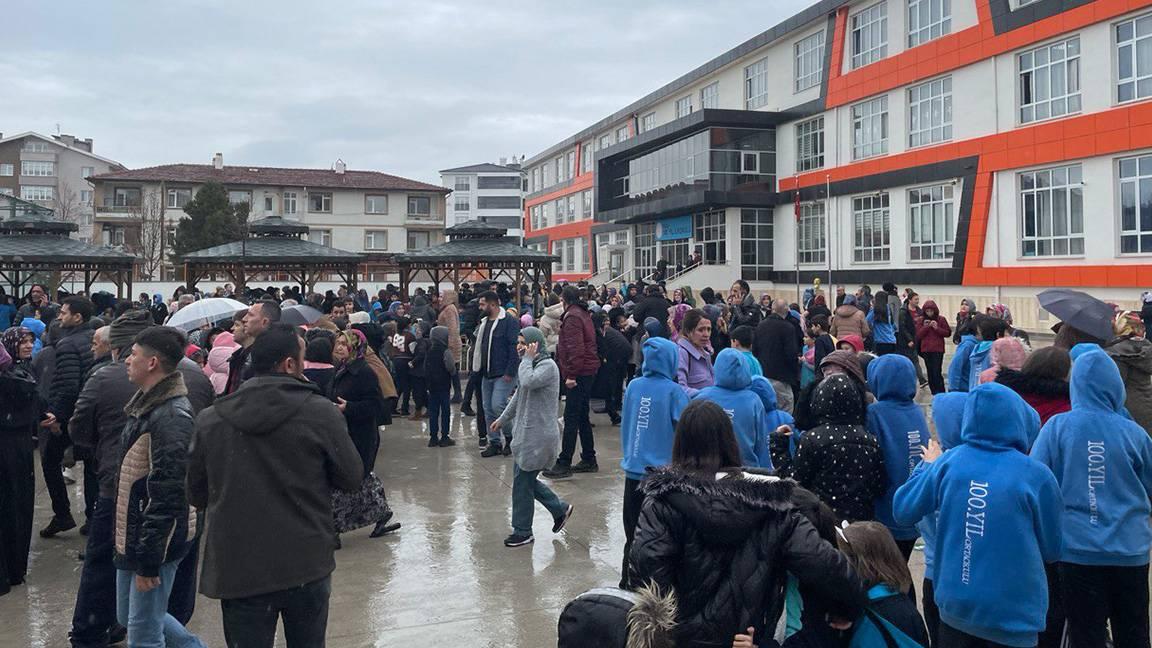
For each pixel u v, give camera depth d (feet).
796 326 33.06
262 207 185.78
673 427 18.07
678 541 9.57
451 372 35.63
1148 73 65.46
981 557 11.21
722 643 9.16
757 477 9.78
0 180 245.45
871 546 10.59
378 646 15.98
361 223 192.54
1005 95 78.28
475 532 23.54
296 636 11.59
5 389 18.80
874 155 95.61
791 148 109.60
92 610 15.02
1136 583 13.03
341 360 23.04
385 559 21.15
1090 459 13.03
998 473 11.37
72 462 22.21
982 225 80.64
